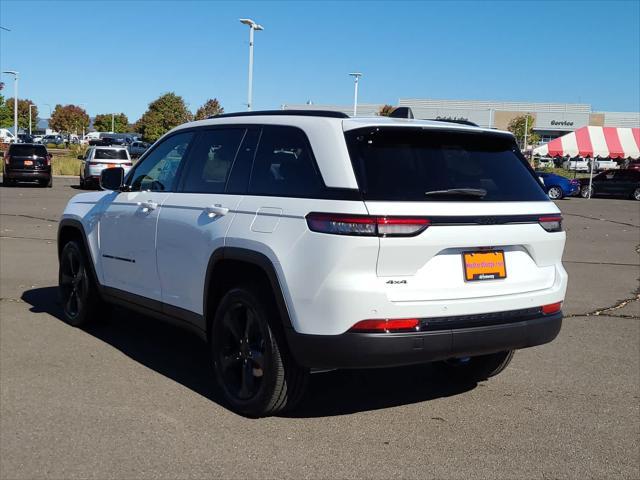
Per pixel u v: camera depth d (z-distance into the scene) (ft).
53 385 16.29
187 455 12.68
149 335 20.99
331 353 12.57
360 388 16.88
